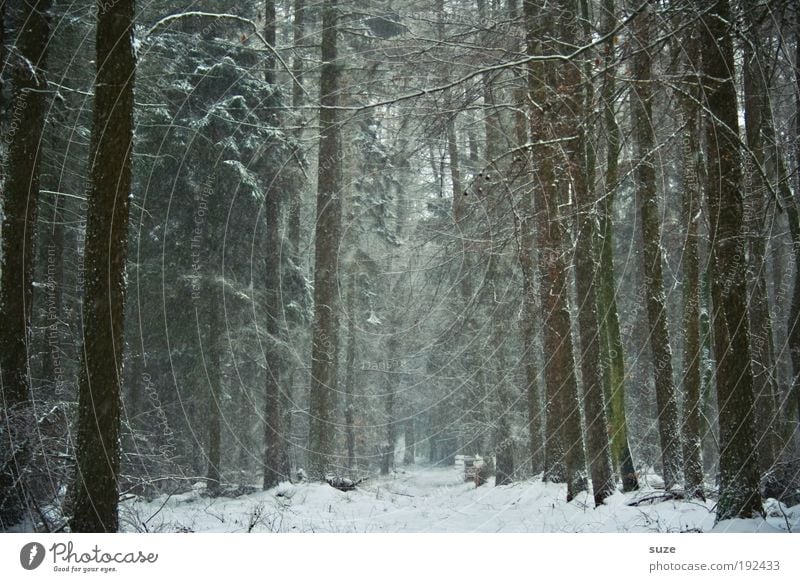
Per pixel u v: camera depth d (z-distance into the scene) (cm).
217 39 2212
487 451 3012
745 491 1057
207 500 2022
